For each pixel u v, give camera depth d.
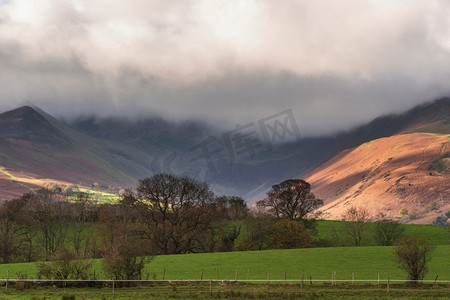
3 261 91.75
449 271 66.19
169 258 83.25
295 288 54.47
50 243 106.75
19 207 110.38
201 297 47.69
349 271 68.12
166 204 103.31
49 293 48.91
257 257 83.31
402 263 59.47
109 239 90.12
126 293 49.59
